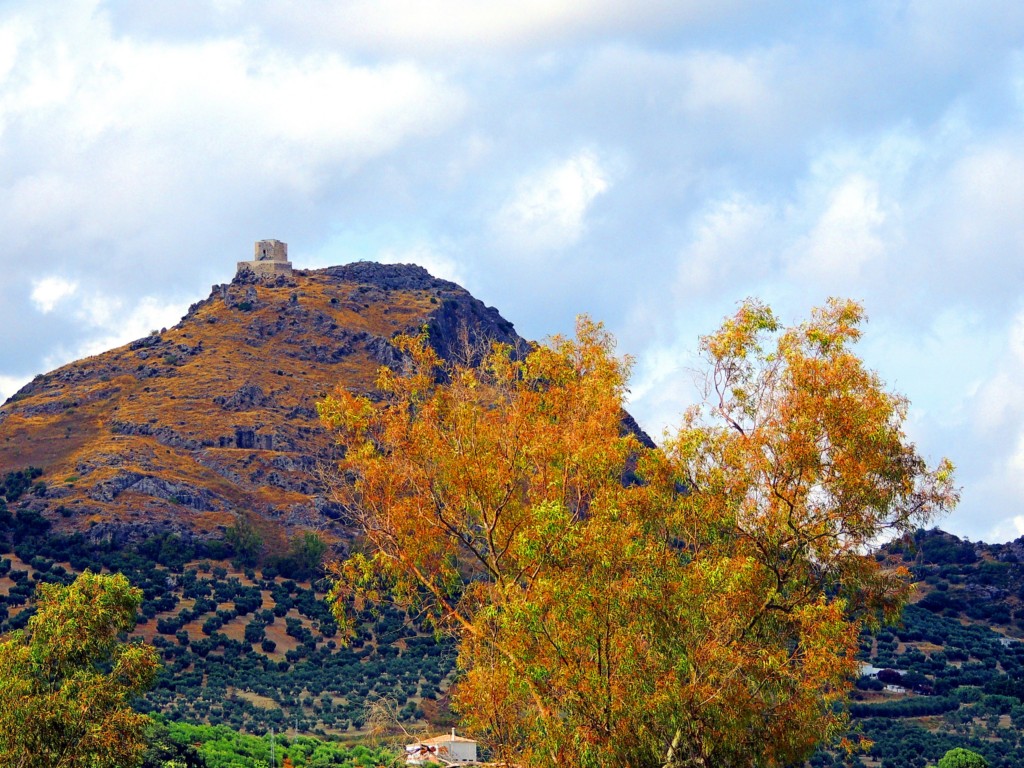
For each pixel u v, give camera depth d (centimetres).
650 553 7550
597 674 7394
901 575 8069
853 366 7862
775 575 7938
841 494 7831
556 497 8362
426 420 8781
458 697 8238
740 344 8194
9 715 10300
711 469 8088
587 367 8962
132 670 10906
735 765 7512
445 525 8812
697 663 7412
